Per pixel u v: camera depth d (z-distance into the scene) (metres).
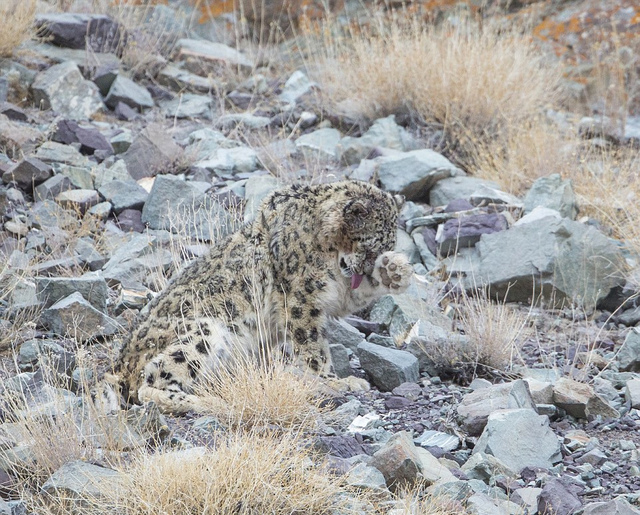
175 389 17.56
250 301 18.75
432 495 13.88
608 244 24.97
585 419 17.77
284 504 13.59
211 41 45.69
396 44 36.44
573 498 13.99
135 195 27.69
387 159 29.95
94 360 19.45
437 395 18.64
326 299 18.95
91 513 13.38
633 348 20.50
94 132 31.42
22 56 36.00
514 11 45.81
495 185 29.70
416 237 27.08
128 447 15.31
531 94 34.97
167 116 35.59
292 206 19.14
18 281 22.17
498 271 24.77
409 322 21.73
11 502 13.93
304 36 45.06
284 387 16.83
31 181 27.77
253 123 35.00
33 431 15.05
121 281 23.50
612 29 43.06
